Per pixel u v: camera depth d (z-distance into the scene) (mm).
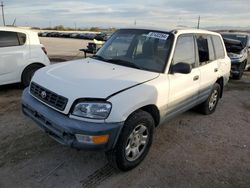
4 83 6656
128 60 4066
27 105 3500
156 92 3516
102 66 3875
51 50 20312
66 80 3309
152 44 4125
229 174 3555
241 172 3623
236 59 9820
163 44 4059
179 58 4156
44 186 3080
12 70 6730
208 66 5027
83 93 3014
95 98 2977
